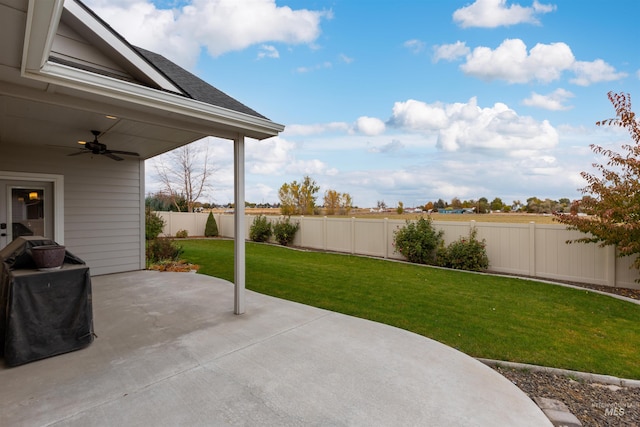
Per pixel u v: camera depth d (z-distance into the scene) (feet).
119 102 10.18
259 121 13.57
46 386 8.46
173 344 11.07
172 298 16.71
